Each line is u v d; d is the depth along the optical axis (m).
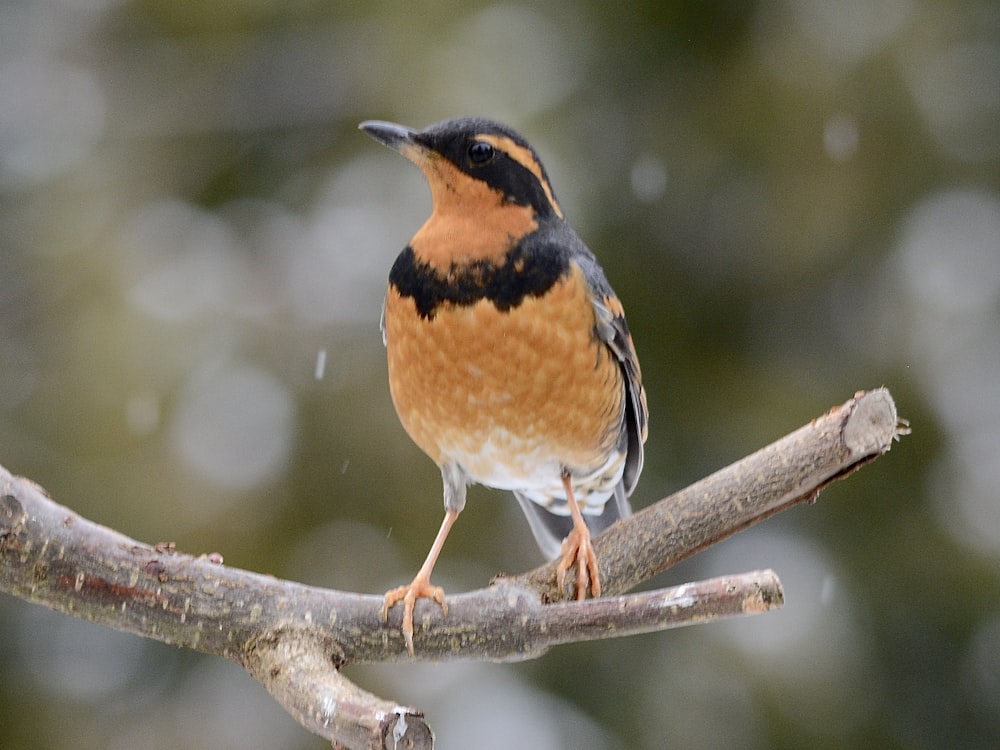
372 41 15.70
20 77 16.97
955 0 14.30
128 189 15.81
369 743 5.16
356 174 15.57
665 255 14.36
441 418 7.68
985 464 14.23
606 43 14.86
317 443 13.83
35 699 13.66
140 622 6.02
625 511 8.91
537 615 6.14
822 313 14.30
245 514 13.42
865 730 13.09
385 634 6.19
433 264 7.44
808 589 13.57
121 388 13.77
